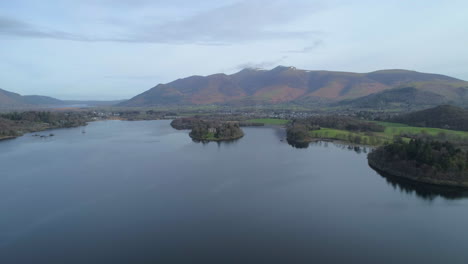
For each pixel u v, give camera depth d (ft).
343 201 291.38
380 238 222.28
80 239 225.15
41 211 273.33
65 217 260.62
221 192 317.22
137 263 195.21
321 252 205.05
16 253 208.23
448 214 262.06
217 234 229.86
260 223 246.47
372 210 270.87
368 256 199.93
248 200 294.46
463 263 191.52
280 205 282.15
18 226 246.27
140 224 247.09
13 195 312.50
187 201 293.02
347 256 200.23
